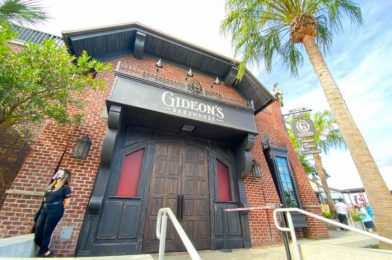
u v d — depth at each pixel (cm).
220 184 607
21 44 593
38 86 326
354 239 576
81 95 536
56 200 314
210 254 441
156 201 492
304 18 583
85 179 432
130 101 459
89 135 488
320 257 290
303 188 758
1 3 410
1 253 197
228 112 587
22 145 465
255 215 588
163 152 560
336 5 538
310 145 859
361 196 1916
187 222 501
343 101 486
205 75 830
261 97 796
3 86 289
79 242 379
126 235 424
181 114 509
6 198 365
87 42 590
